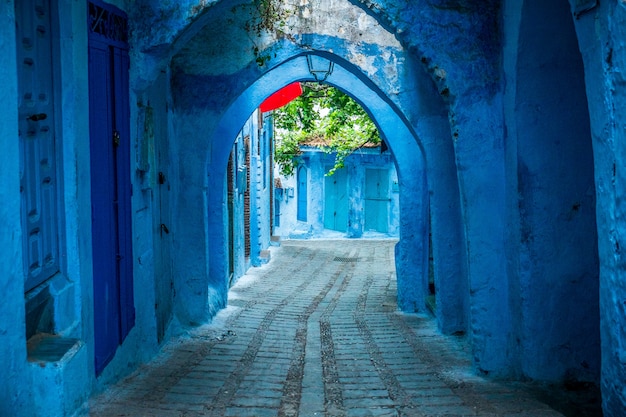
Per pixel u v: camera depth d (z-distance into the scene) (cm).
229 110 1070
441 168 895
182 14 666
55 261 479
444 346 832
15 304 373
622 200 363
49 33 473
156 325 765
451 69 657
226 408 551
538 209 612
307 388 632
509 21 615
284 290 1352
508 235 649
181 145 927
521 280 620
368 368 721
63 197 488
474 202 661
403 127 1063
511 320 654
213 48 917
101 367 560
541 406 550
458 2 657
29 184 427
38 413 398
